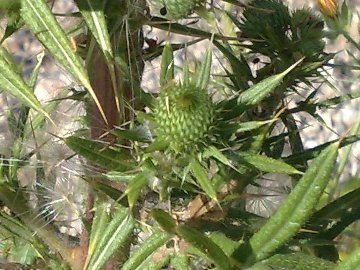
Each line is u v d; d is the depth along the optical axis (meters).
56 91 0.43
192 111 0.24
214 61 0.46
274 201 0.33
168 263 0.25
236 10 0.36
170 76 0.26
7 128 0.33
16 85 0.24
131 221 0.25
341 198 0.30
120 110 0.26
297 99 0.65
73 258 0.29
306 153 0.29
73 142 0.24
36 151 0.31
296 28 0.31
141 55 0.28
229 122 0.25
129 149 0.26
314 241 0.28
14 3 0.23
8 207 0.29
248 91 0.25
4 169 0.30
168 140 0.24
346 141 0.29
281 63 0.30
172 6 0.28
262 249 0.24
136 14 0.27
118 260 0.28
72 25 0.30
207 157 0.24
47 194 0.30
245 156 0.24
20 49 0.79
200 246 0.23
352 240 0.37
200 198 0.26
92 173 0.28
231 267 0.24
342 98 0.31
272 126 0.28
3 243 0.32
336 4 0.33
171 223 0.23
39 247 0.29
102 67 0.27
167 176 0.24
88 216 0.29
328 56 0.31
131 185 0.23
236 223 0.27
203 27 0.37
